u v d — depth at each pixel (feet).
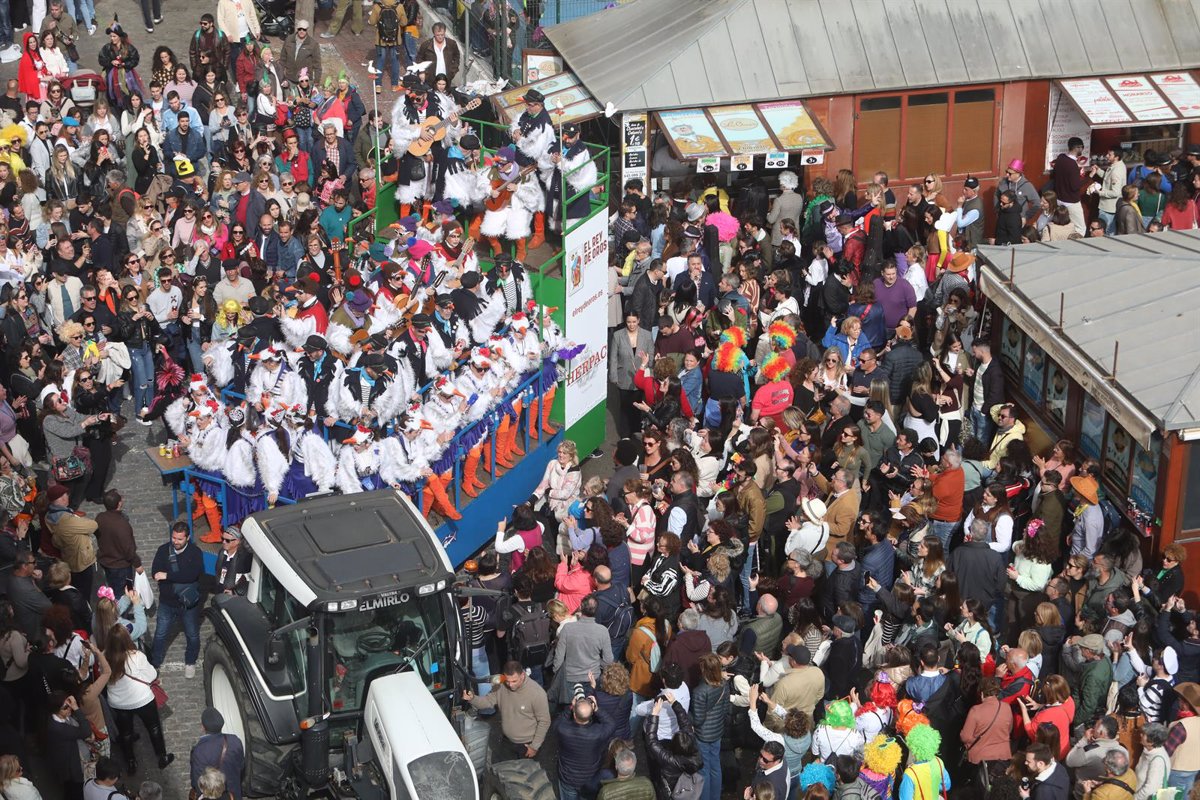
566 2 120.47
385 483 65.31
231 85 116.06
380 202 85.71
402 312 70.38
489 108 105.19
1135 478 67.97
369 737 51.55
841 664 58.85
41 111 102.12
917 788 51.37
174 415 67.41
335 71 122.52
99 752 57.62
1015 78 104.47
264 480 64.23
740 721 60.59
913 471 69.31
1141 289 75.56
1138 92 104.58
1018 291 78.28
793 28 104.63
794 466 69.67
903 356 78.95
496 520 73.15
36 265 84.28
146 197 91.04
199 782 50.90
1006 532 64.75
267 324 69.31
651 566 65.16
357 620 51.47
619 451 72.08
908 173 106.11
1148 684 57.31
